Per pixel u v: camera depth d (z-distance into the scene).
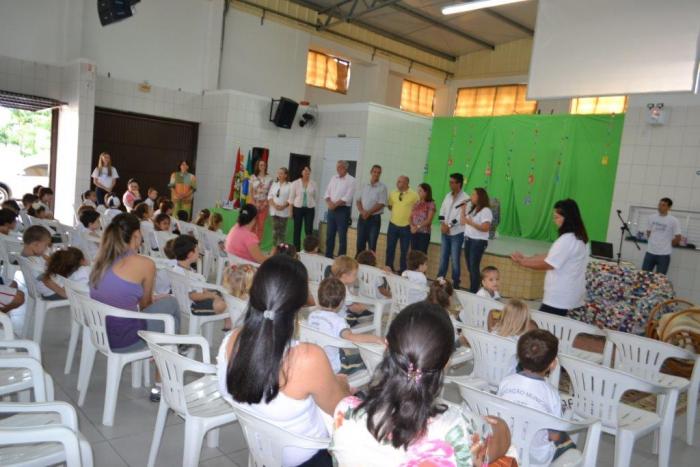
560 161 9.36
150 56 9.31
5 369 2.31
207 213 6.78
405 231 6.99
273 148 9.88
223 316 3.44
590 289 5.36
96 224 5.00
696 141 6.98
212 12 9.79
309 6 10.96
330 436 1.63
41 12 8.26
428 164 10.66
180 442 2.58
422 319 1.19
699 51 5.27
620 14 5.77
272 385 1.47
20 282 5.21
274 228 8.12
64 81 8.50
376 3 10.75
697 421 3.41
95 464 2.30
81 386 2.84
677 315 4.24
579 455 2.10
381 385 1.21
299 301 1.50
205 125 9.84
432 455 1.14
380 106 9.38
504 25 11.73
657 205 7.29
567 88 6.15
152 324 2.77
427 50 13.28
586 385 2.49
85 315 2.72
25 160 8.74
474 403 2.02
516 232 10.08
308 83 11.73
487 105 13.37
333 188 7.62
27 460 1.68
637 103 7.45
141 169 9.50
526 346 1.99
